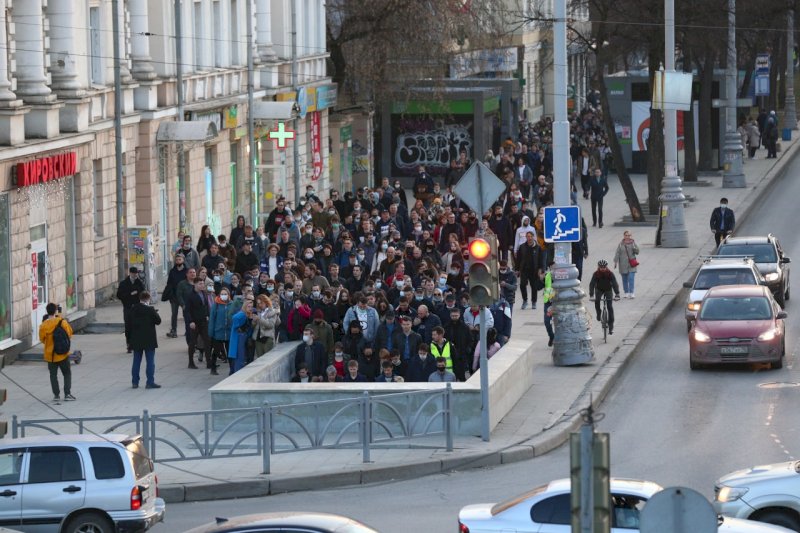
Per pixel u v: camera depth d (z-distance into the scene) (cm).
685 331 6272
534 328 6209
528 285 7362
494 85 12762
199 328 5262
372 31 10356
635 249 6906
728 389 5016
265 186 9381
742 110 14362
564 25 5247
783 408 4669
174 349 5703
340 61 10669
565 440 4338
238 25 8825
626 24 9619
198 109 7844
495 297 4125
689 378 5244
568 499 2708
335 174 10844
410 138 11869
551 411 4628
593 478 1838
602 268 5891
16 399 4825
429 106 11294
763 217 10094
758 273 6272
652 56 9756
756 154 14350
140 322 4928
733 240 6962
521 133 12431
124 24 6875
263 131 8975
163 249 7456
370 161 11269
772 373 5291
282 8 9556
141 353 4947
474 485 3806
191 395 4831
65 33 6084
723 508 3028
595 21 9419
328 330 4891
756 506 3006
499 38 10831
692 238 8981
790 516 3011
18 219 5619
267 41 9288
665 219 8638
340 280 5797
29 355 5594
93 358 5541
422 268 5800
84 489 3195
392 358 4625
